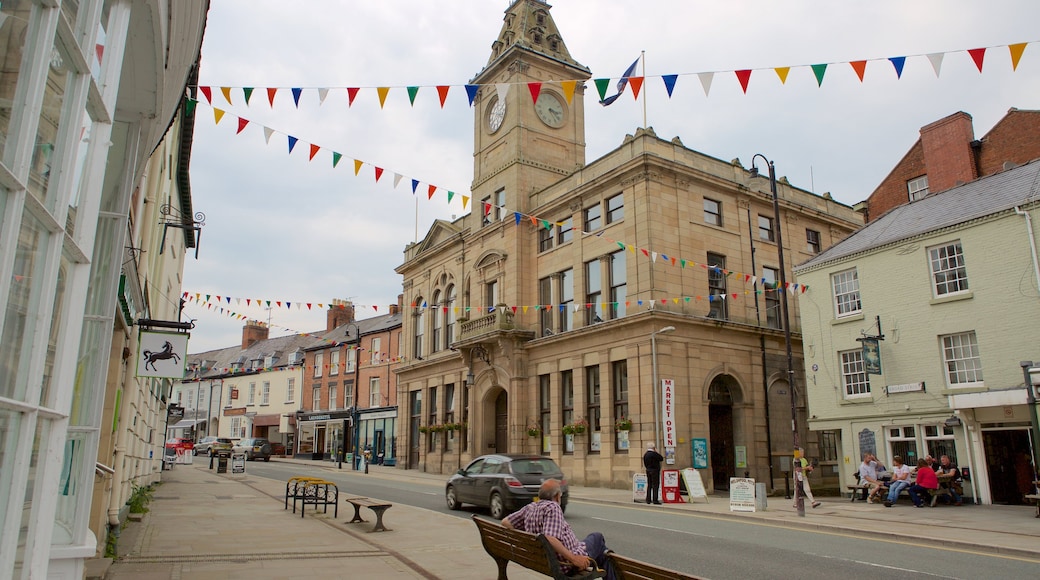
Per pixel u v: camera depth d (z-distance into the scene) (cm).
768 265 3105
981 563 1066
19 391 334
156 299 1556
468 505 1916
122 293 827
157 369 1084
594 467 2773
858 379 2286
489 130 3662
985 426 1909
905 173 3306
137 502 1525
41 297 351
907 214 2389
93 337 568
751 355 2886
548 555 684
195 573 894
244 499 1953
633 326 2677
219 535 1242
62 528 520
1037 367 1644
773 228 3194
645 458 2123
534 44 3506
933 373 2055
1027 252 1873
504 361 3238
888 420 2155
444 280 4009
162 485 2423
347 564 991
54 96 358
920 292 2120
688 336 2689
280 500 1945
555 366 3045
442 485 2827
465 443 3562
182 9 596
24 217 332
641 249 2550
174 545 1115
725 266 2933
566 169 3497
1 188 296
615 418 2733
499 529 813
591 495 2372
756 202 3139
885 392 2173
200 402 7006
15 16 301
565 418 2989
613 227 2875
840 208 3541
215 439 5953
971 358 1986
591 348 2866
